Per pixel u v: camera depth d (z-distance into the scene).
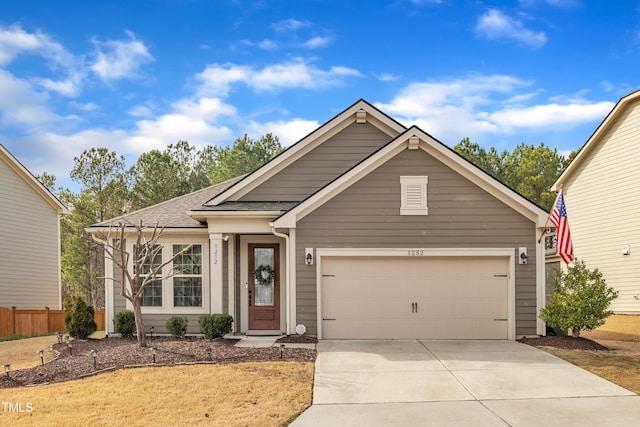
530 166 41.44
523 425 8.08
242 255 16.78
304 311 15.06
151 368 11.12
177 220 17.22
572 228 25.66
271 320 16.66
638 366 11.45
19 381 10.57
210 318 15.09
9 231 24.70
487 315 15.08
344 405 9.14
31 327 21.48
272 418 8.41
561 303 14.09
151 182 36.56
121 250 13.33
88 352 13.35
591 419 8.30
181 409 8.80
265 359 11.98
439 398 9.49
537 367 11.45
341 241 15.07
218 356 12.16
